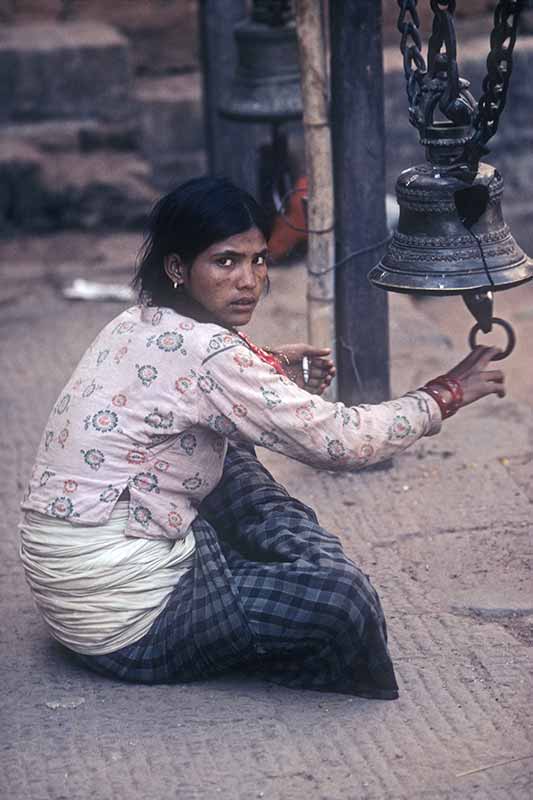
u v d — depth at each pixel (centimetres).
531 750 306
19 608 395
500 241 317
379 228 471
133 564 326
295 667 335
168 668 337
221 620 320
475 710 325
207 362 313
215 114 737
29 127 933
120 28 1011
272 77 531
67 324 716
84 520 322
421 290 311
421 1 956
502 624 373
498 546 425
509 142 966
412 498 469
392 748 309
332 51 453
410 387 594
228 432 320
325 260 473
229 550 340
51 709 332
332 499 472
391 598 391
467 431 534
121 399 321
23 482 500
